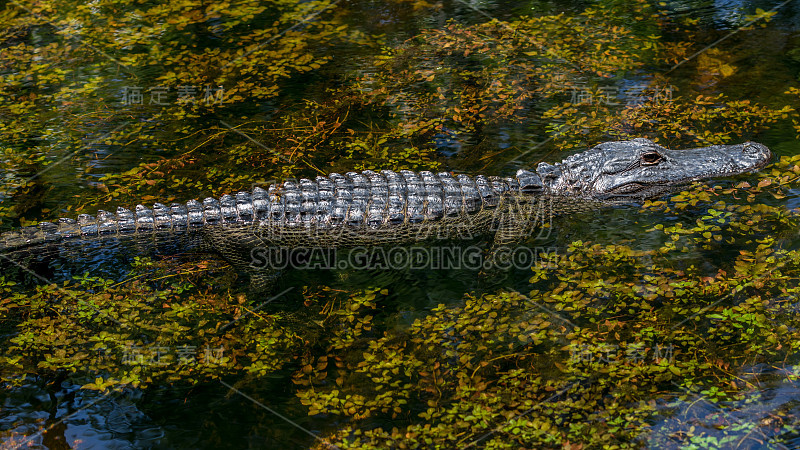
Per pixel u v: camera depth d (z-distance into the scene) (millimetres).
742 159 6578
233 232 5961
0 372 4789
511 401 4363
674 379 4402
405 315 5258
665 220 6066
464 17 10328
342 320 5230
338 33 9984
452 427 4199
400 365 4742
